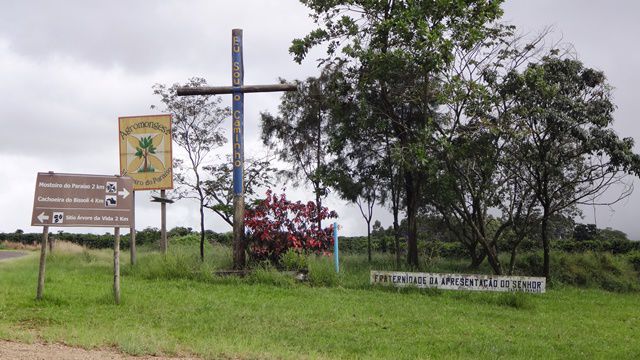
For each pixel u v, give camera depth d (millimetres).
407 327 11625
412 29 18391
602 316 14906
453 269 22969
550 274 22766
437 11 18562
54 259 21344
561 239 29328
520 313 14195
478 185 21047
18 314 10992
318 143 24109
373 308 13211
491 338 11062
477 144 19469
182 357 8555
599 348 11047
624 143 20344
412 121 21719
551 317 14016
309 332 10719
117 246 12406
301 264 16828
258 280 15930
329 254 18188
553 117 19328
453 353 9883
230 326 10797
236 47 17344
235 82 17312
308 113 23938
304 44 19984
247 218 17625
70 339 9078
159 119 19172
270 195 17984
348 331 10969
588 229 29188
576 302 16812
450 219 25500
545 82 19344
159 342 9039
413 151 18703
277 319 11562
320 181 22297
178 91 17141
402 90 20438
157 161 19109
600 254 24172
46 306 11797
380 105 21047
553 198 21828
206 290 14539
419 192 22281
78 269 18500
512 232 25359
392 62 18734
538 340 11320
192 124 22047
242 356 8688
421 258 24594
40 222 11984
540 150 20328
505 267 23234
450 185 19859
